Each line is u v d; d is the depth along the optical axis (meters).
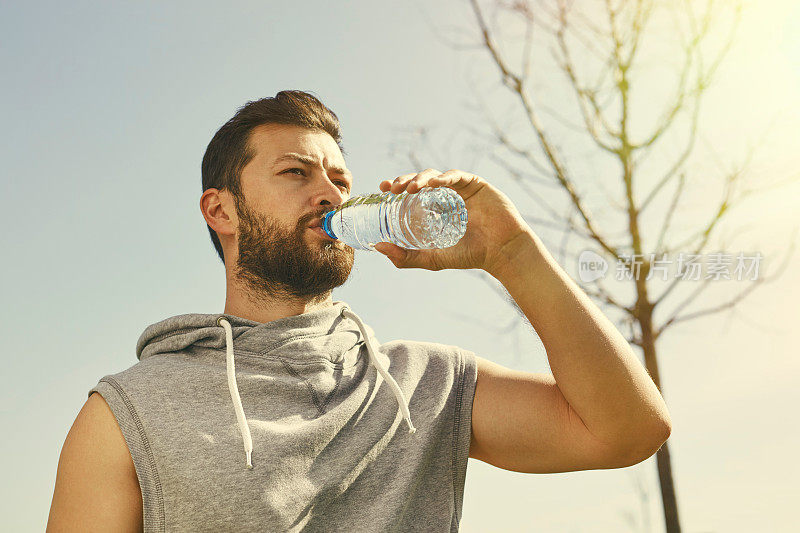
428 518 1.45
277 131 1.61
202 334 1.48
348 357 1.55
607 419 1.40
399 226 1.39
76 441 1.30
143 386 1.35
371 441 1.42
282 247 1.52
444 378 1.57
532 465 1.53
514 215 1.46
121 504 1.27
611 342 1.42
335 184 1.64
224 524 1.25
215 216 1.66
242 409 1.34
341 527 1.35
